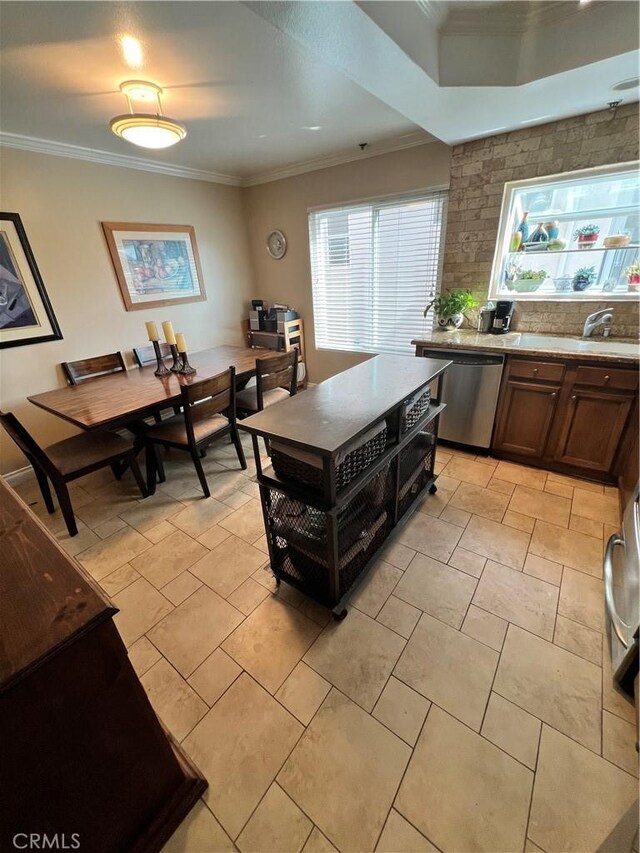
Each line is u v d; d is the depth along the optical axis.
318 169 3.43
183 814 0.99
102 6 1.30
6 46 1.50
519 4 1.50
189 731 1.19
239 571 1.83
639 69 1.61
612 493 2.27
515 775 1.06
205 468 2.84
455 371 2.63
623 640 1.21
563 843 0.93
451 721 1.19
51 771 0.71
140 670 1.39
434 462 2.43
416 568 1.78
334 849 0.94
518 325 2.83
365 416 1.41
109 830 0.86
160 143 2.00
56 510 2.39
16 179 2.47
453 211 2.83
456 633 1.47
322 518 1.42
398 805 1.01
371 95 2.10
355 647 1.43
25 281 2.60
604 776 1.05
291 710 1.24
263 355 3.29
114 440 2.38
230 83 1.91
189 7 1.32
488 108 2.01
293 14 1.18
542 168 2.40
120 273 3.13
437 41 1.61
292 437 1.26
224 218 3.91
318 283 3.94
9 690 0.57
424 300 3.36
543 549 1.86
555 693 1.25
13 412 2.68
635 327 2.43
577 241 2.52
